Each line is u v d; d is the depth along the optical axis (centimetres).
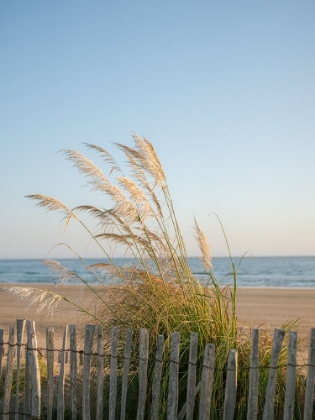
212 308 516
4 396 502
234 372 416
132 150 555
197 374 473
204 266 562
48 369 488
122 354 505
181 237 555
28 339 488
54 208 547
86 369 470
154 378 441
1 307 1700
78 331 587
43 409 532
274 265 7619
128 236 549
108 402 504
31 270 7294
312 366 382
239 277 4778
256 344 407
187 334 489
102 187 521
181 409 450
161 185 558
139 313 515
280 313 1491
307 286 3531
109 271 554
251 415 406
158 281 537
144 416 475
